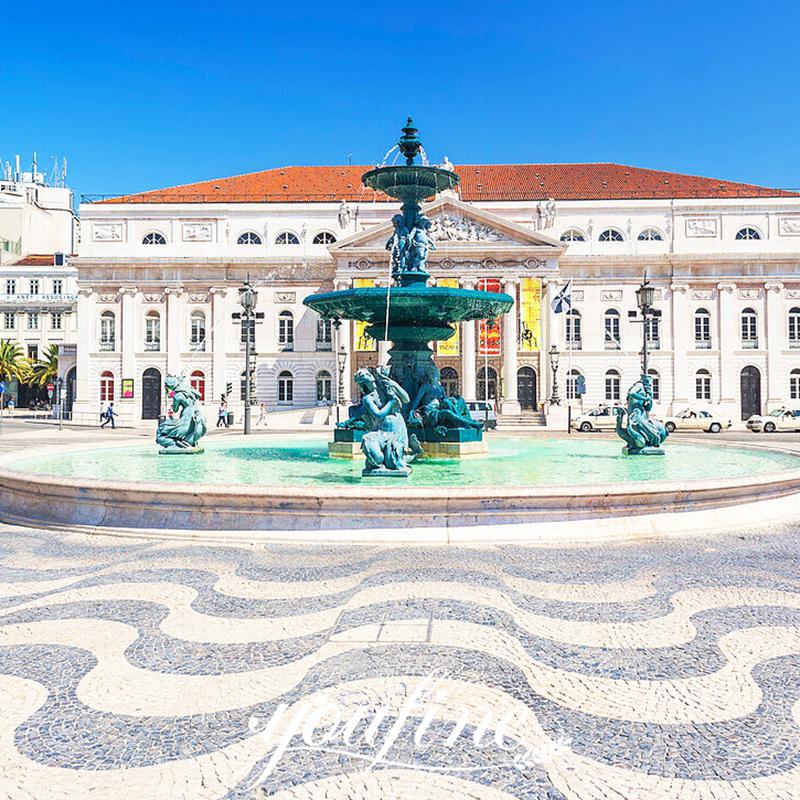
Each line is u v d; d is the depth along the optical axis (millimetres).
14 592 6375
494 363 52906
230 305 53938
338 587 6395
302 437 21328
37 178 93312
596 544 8102
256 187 57531
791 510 10000
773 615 5715
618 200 53094
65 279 71062
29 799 3227
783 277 52031
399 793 3273
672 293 52500
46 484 9266
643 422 15328
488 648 4949
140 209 54000
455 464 13398
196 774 3422
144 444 17297
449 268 51281
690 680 4477
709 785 3334
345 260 50875
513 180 58188
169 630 5355
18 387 73062
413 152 15148
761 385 52219
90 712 4051
